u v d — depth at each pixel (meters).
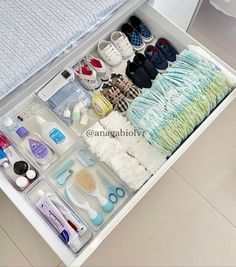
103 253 1.34
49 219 1.07
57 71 1.04
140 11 1.25
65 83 1.17
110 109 1.17
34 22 0.93
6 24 0.92
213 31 1.72
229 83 1.15
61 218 1.06
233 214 1.41
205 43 1.70
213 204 1.42
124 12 1.07
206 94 1.12
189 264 1.34
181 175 1.46
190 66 1.15
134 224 1.38
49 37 0.92
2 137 1.13
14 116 1.19
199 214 1.41
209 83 1.13
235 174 1.47
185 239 1.37
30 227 1.36
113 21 1.06
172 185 1.44
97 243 0.99
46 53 0.91
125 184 1.12
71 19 0.94
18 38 0.91
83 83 1.22
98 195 1.12
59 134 1.13
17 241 1.35
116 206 1.13
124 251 1.34
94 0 0.97
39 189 1.12
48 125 1.14
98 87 1.23
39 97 1.17
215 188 1.45
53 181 1.14
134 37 1.29
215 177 1.46
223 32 1.73
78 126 1.19
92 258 1.33
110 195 1.14
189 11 1.46
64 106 1.18
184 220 1.39
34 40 0.91
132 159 1.11
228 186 1.45
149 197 1.41
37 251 1.33
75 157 1.17
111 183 1.15
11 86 0.89
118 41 1.25
